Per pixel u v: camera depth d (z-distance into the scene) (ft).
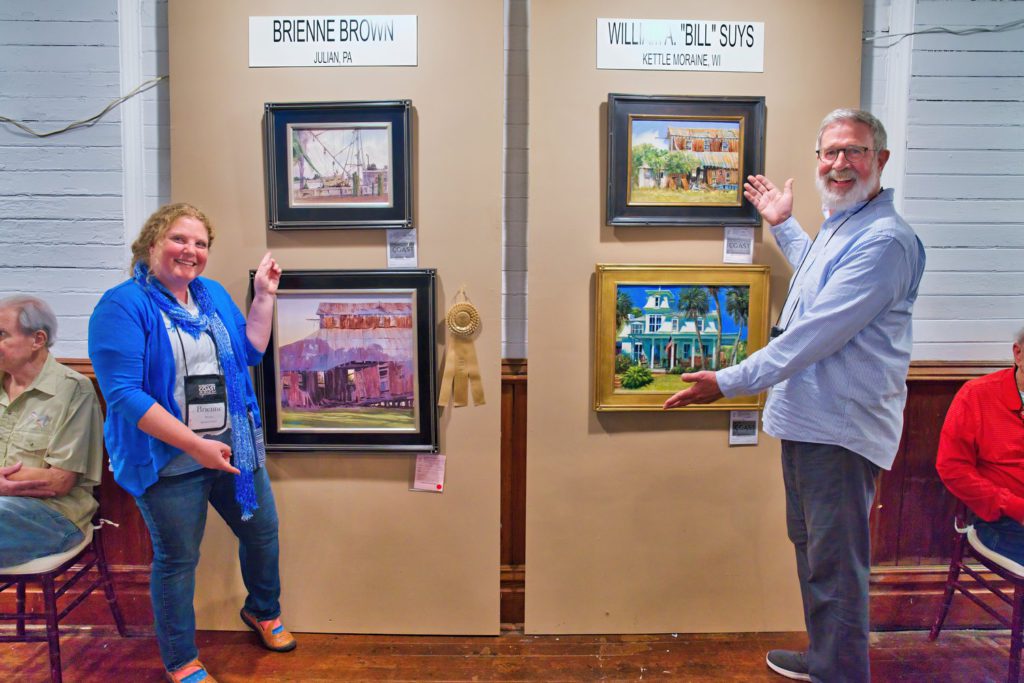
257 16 6.73
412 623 7.34
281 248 6.97
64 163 7.47
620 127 6.76
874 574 7.63
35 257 7.56
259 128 6.82
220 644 7.13
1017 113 7.42
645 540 7.28
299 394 7.07
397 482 7.21
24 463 6.37
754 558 7.34
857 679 5.64
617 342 6.97
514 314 7.55
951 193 7.49
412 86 6.77
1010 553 6.28
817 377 5.60
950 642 7.34
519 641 7.25
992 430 6.48
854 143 5.55
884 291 5.25
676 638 7.32
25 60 7.35
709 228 6.97
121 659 6.91
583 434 7.14
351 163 6.81
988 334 7.64
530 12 6.75
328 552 7.30
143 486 5.68
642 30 6.74
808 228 6.95
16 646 7.10
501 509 7.54
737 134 6.84
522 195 7.43
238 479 6.07
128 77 7.32
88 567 6.88
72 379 6.54
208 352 5.96
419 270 6.85
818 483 5.65
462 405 7.09
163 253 5.68
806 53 6.81
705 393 5.69
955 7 7.29
